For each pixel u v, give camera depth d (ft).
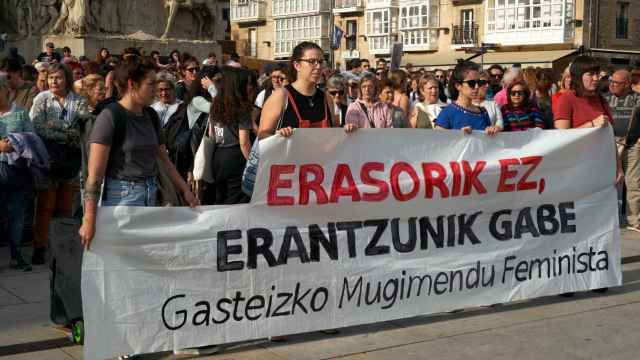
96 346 18.21
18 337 20.56
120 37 67.87
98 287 18.20
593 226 25.20
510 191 23.66
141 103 18.78
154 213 18.69
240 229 19.74
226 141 22.61
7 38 71.56
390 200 21.70
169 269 18.93
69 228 19.85
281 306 20.36
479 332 21.75
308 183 20.57
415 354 19.98
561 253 24.63
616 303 24.68
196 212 19.22
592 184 25.11
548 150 24.21
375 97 29.04
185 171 29.86
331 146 20.83
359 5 184.75
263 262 20.04
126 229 18.43
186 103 29.76
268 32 210.18
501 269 23.59
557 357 19.88
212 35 74.64
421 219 22.25
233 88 22.33
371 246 21.50
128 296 18.49
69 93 28.89
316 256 20.75
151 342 18.80
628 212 36.35
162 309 18.88
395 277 21.88
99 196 18.22
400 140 21.84
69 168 28.58
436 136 22.47
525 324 22.47
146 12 70.23
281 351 20.07
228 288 19.63
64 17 67.97
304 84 21.72
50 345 20.26
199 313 19.33
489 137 23.35
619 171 25.58
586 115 26.66
